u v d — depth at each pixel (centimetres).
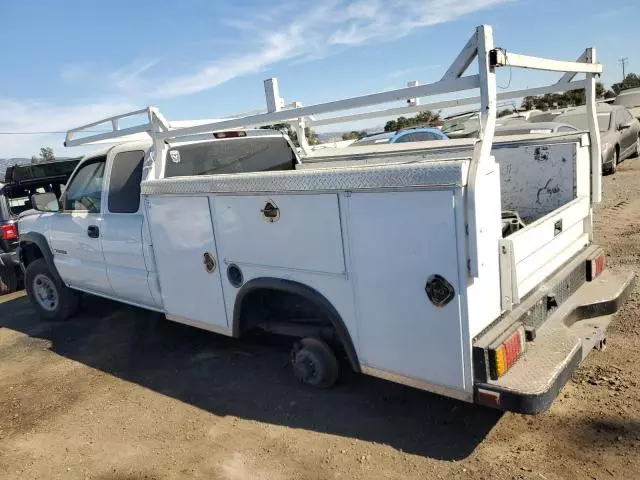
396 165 281
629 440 301
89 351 538
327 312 333
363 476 299
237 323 394
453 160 270
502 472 288
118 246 486
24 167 782
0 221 791
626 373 371
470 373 278
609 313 368
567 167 411
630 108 2103
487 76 259
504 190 446
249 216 359
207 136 486
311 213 323
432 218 271
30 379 486
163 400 417
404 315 296
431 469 298
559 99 1884
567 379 289
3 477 339
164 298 451
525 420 332
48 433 387
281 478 305
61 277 604
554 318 341
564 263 375
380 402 373
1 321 672
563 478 278
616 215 850
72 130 529
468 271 266
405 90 288
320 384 391
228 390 420
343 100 312
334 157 551
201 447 346
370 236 297
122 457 346
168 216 424
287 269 347
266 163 547
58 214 576
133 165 471
